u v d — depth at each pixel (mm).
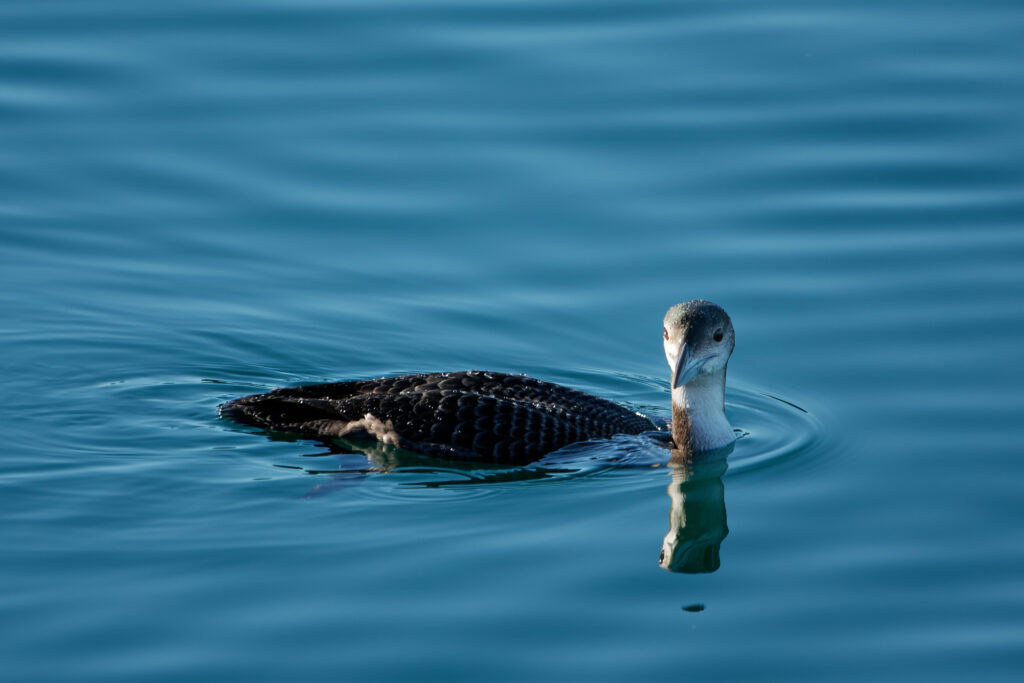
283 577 11117
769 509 12555
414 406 13430
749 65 20297
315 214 18062
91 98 19875
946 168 18250
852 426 14148
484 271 17203
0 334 15727
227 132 19266
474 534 11945
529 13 21609
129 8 21625
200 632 10297
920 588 11109
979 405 14305
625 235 17609
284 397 14016
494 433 13188
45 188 18344
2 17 21453
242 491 12648
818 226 17547
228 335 16047
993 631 10492
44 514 12109
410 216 18000
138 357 15555
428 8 21641
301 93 19969
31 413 14172
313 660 9984
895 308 16078
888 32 21016
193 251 17500
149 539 11719
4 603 10617
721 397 13734
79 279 16922
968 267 16656
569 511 12445
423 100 19828
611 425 13844
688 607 10820
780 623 10617
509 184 18422
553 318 16500
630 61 20453
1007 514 12266
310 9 21578
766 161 18609
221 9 21609
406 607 10695
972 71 19938
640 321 16406
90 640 10164
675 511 12453
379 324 16391
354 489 12766
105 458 13258
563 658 10109
